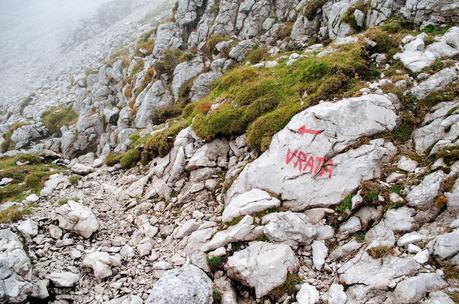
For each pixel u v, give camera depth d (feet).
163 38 122.83
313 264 32.22
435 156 34.78
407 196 32.83
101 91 140.67
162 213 46.37
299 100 45.96
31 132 141.90
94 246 40.83
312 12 84.79
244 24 108.78
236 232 34.94
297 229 33.81
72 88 201.26
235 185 41.98
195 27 121.39
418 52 47.09
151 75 115.75
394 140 38.22
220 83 65.57
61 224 41.98
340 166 36.63
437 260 27.32
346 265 30.78
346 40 55.47
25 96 225.35
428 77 42.60
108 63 151.74
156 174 54.95
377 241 31.01
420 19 57.47
